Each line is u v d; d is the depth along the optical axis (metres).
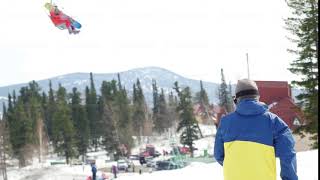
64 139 102.06
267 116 4.66
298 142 43.22
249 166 4.59
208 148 99.50
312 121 39.31
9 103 125.94
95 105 119.25
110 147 100.19
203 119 134.62
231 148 4.71
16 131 101.50
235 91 4.88
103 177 55.25
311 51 39.31
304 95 40.12
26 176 82.50
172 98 132.38
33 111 113.88
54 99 125.50
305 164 14.11
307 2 39.41
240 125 4.70
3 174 86.12
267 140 4.59
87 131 110.44
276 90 52.84
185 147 95.06
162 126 122.75
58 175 78.38
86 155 107.94
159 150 103.19
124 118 111.81
